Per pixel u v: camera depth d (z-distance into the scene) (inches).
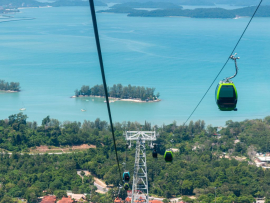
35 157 5940.0
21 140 6722.4
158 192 4847.4
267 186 4901.6
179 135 7303.2
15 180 5123.0
